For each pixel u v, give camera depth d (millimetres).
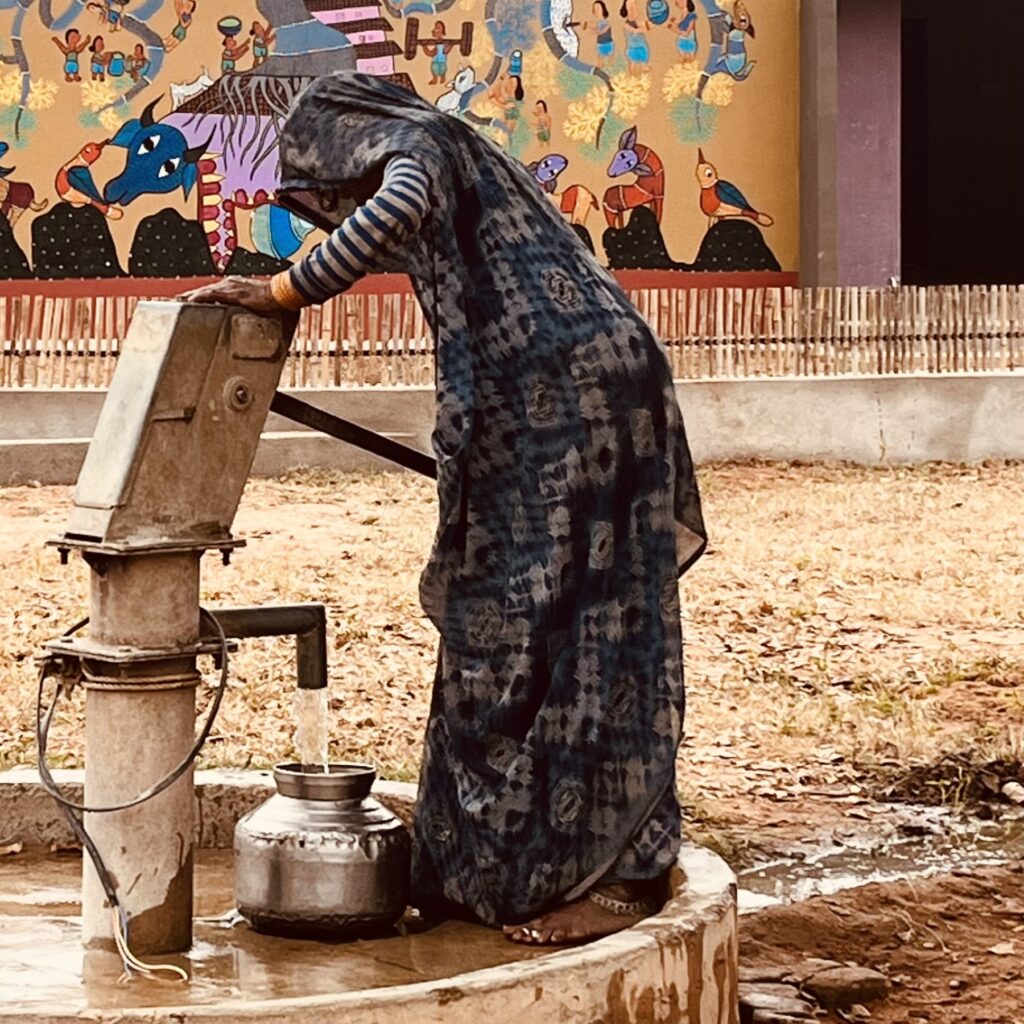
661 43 22656
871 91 23422
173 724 4199
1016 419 20078
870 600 12305
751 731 8758
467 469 4398
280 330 4281
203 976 4125
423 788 4574
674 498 4516
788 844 7020
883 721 8844
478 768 4406
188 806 4258
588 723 4328
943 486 17984
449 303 4285
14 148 21641
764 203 22969
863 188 23500
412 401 18578
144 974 4129
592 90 22562
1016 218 34781
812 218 22625
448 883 4504
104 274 21859
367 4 22109
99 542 4074
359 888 4367
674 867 4473
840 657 10641
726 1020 4176
